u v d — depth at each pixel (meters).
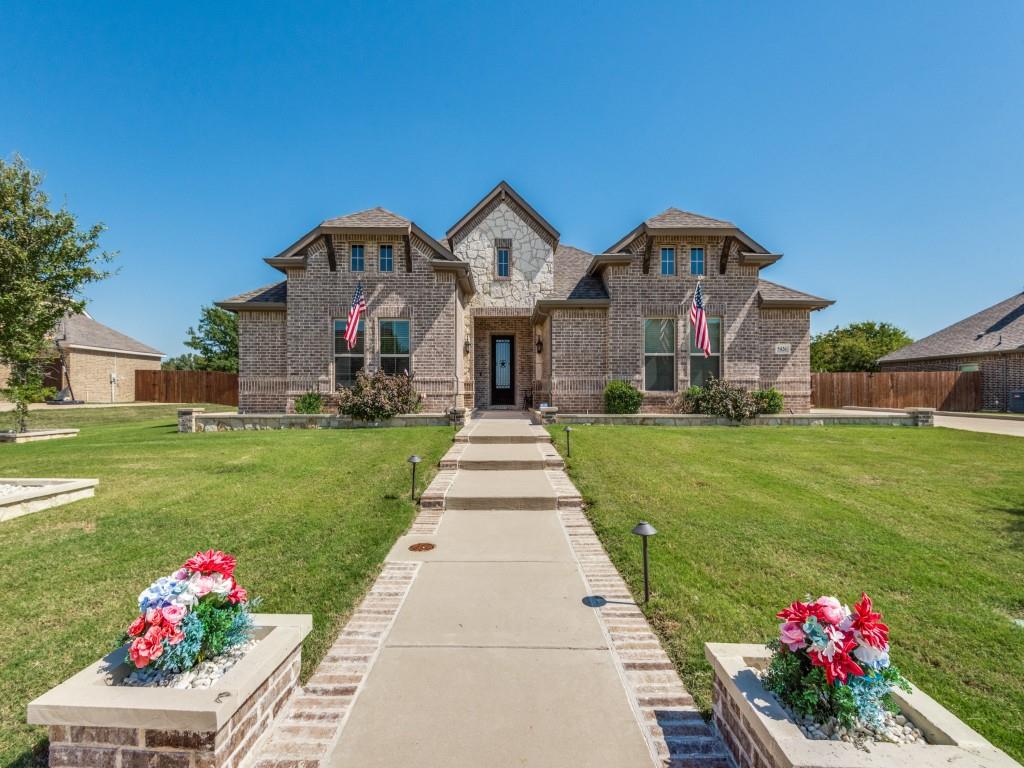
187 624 2.57
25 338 12.38
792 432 12.81
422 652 3.54
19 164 12.82
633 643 3.65
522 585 4.62
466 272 15.76
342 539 5.62
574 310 15.84
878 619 2.30
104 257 13.54
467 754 2.59
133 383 28.95
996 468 8.91
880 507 6.68
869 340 43.34
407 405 14.48
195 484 7.88
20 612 3.98
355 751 2.62
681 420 14.54
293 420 14.23
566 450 10.03
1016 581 4.58
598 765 2.53
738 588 4.43
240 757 2.44
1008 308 26.02
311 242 15.44
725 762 2.55
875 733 2.24
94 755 2.29
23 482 7.33
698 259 15.80
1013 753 2.58
